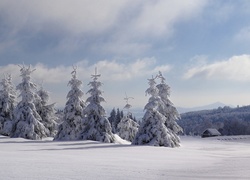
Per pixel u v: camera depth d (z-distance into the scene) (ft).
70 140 126.72
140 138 122.21
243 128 507.71
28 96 140.67
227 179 31.71
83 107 144.87
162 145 120.67
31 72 143.02
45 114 169.78
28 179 27.73
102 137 130.52
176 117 148.56
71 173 32.73
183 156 73.87
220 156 81.05
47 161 44.14
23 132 134.51
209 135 427.33
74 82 144.15
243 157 76.69
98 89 138.62
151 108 125.90
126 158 59.00
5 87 164.04
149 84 129.29
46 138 144.36
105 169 37.68
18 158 47.34
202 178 32.40
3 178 27.73
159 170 39.70
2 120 160.25
